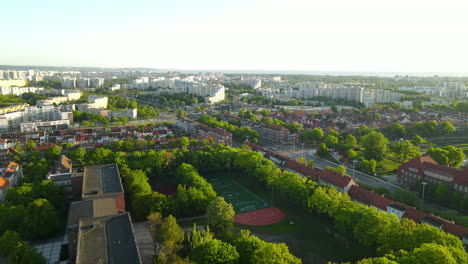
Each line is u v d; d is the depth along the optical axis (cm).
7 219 18112
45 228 18575
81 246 13725
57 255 17300
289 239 19000
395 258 13625
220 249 14212
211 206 18688
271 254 13662
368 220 16650
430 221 17912
